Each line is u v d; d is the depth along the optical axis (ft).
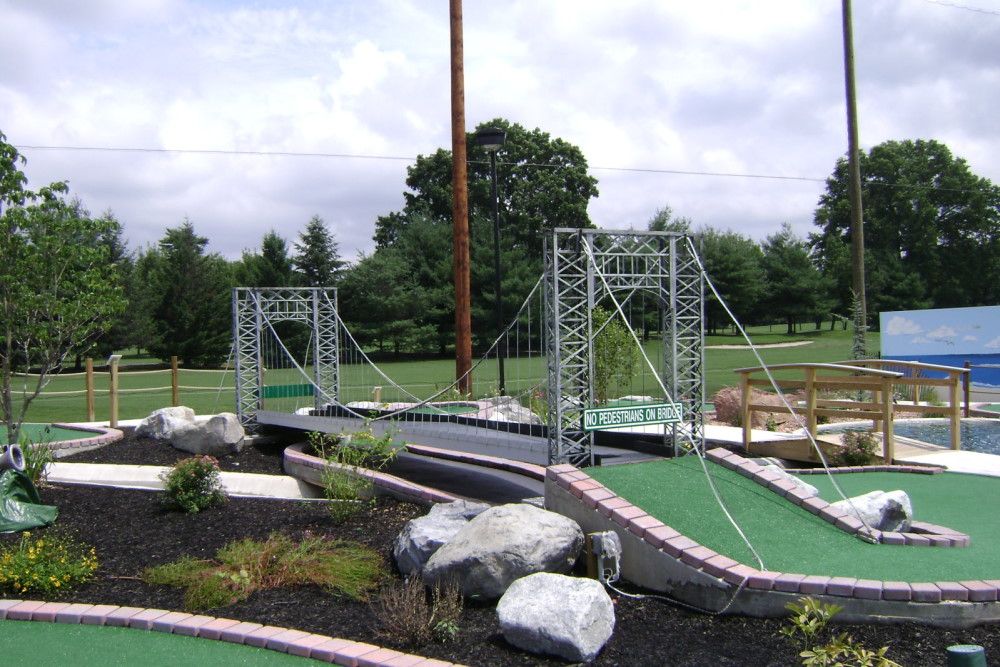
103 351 137.28
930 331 68.08
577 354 26.16
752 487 22.75
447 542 19.67
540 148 163.84
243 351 48.11
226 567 20.81
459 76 61.72
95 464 38.99
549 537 18.88
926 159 163.22
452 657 15.84
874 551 19.19
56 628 18.06
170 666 15.89
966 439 44.65
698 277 28.43
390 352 160.35
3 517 25.75
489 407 51.49
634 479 22.75
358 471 30.30
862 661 14.01
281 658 16.22
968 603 16.02
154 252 181.27
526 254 155.33
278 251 147.64
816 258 181.78
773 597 16.87
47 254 30.81
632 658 15.51
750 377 38.42
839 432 43.55
